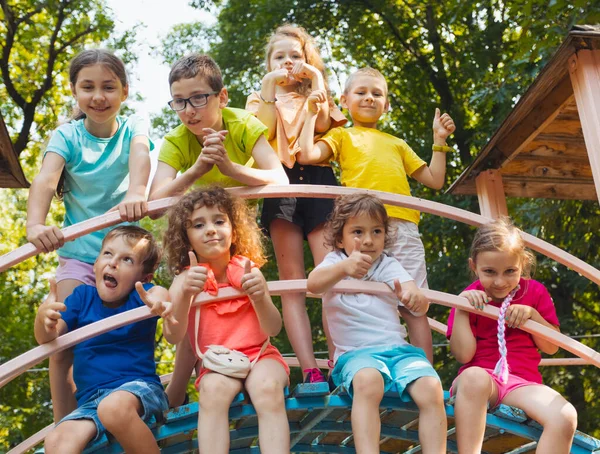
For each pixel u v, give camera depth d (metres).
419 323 4.05
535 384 3.62
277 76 4.64
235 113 4.23
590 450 3.56
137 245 3.73
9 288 14.33
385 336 3.57
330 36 14.35
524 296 3.96
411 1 13.61
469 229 12.09
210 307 3.55
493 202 5.66
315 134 4.79
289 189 3.88
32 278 15.32
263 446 3.18
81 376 3.51
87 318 3.66
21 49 13.91
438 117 4.83
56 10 13.51
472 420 3.42
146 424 3.33
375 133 4.77
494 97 9.96
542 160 5.96
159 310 3.28
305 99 4.78
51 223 15.32
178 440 3.82
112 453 3.34
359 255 3.51
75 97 4.02
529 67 9.54
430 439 3.28
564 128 5.68
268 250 12.22
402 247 4.34
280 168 4.09
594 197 6.17
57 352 3.39
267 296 3.40
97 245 4.07
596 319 12.00
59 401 3.74
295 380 11.38
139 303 3.69
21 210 15.74
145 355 3.58
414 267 4.34
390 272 3.69
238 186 4.15
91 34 14.32
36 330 3.34
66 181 4.14
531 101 4.99
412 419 3.81
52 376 3.75
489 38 12.45
